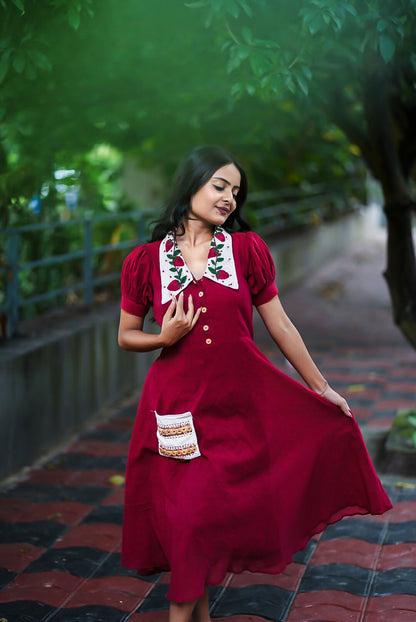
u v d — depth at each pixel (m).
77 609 3.31
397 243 5.48
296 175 14.95
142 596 3.44
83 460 5.43
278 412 2.88
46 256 6.95
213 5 3.32
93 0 3.93
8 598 3.42
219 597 3.38
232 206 2.80
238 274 2.80
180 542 2.69
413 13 3.70
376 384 7.49
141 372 7.59
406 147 5.55
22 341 5.55
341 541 3.93
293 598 3.37
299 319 11.15
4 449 4.96
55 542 4.05
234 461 2.78
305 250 15.21
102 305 7.22
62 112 5.62
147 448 2.89
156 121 7.30
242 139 8.55
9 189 4.19
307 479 2.91
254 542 2.80
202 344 2.76
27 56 3.46
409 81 4.73
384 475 4.87
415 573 3.55
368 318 11.15
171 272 2.79
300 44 3.82
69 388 5.92
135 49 5.29
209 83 5.70
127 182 12.07
